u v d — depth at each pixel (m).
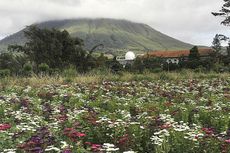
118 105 13.24
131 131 8.66
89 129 8.86
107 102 13.84
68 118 9.81
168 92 17.36
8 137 7.71
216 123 10.48
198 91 18.27
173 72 30.38
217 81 23.97
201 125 10.13
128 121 9.69
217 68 35.69
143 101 14.68
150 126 9.07
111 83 21.52
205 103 13.96
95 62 42.66
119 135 8.42
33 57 42.41
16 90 17.98
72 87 18.83
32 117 10.30
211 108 12.17
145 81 23.94
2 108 11.77
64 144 7.03
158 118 9.82
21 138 7.85
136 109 12.30
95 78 23.95
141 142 8.48
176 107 12.54
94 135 8.67
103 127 8.87
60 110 11.52
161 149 7.60
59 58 42.34
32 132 8.28
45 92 16.70
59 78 22.64
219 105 13.19
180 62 47.84
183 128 8.50
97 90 17.86
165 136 8.06
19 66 34.16
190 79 25.53
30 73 26.81
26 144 7.11
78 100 14.47
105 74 27.19
